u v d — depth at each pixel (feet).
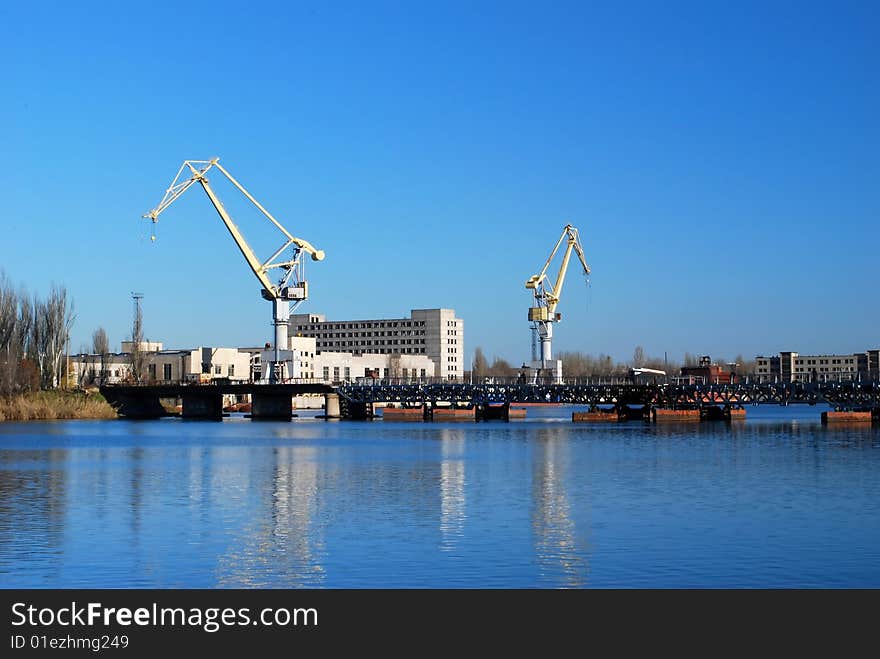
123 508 199.21
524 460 307.78
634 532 166.71
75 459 316.81
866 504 200.85
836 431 472.03
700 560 144.46
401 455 331.57
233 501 209.56
